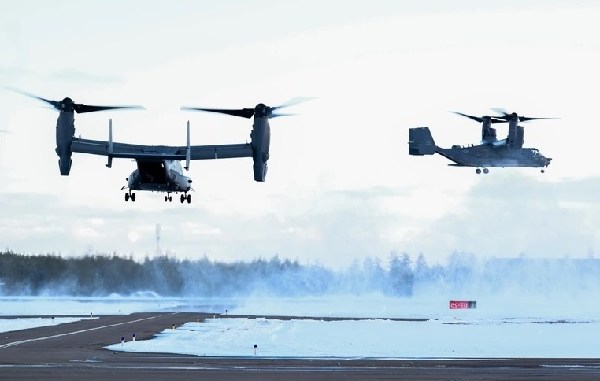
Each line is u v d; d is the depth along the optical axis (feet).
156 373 439.22
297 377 425.28
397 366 485.56
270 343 652.48
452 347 627.87
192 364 489.67
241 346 625.00
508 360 527.40
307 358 535.60
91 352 568.82
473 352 588.50
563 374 445.78
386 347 623.77
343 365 489.26
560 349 615.16
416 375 437.58
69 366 474.08
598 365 495.41
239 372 446.60
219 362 503.61
